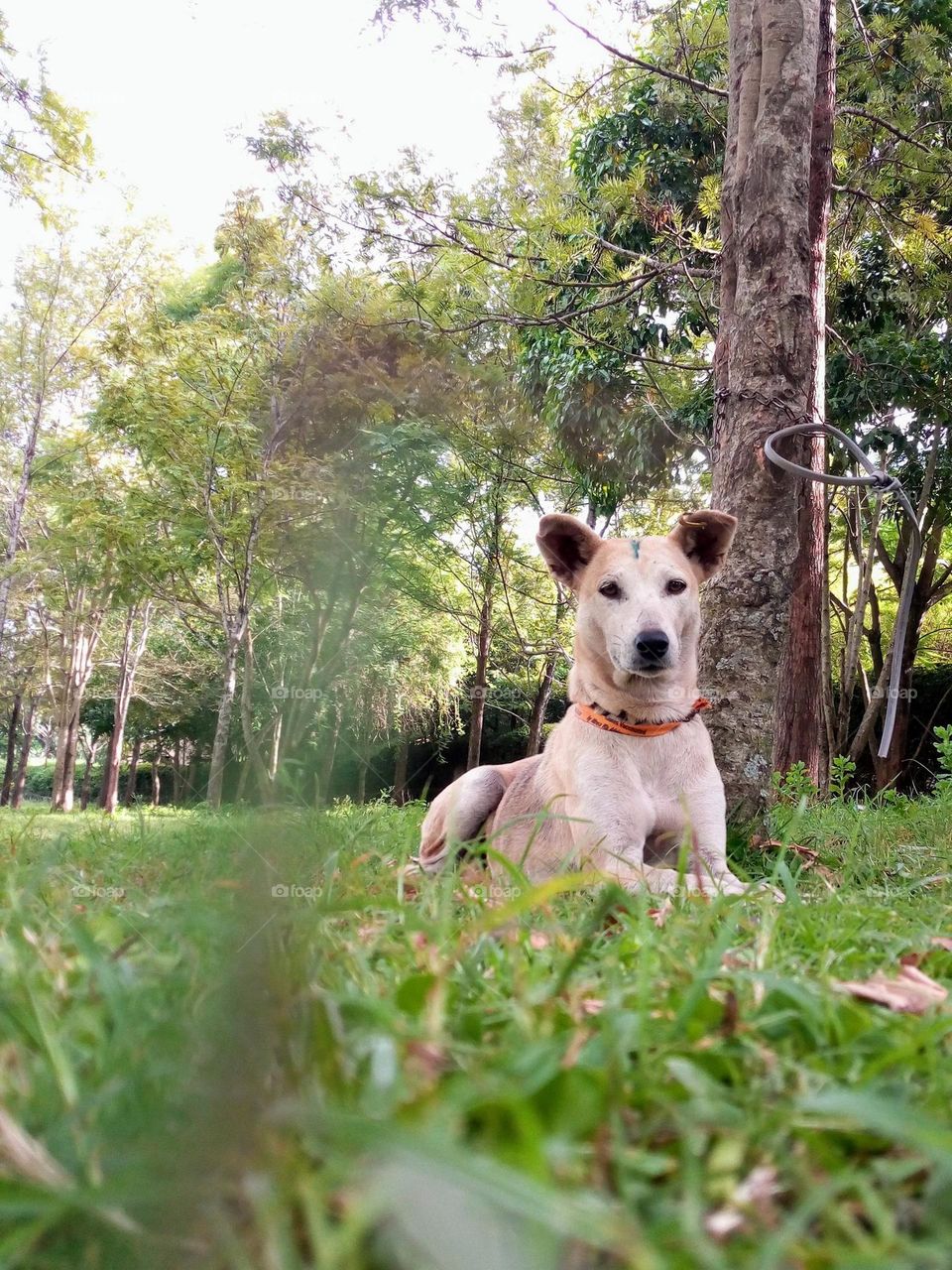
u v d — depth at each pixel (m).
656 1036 1.45
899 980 1.96
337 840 1.75
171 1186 0.80
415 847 4.59
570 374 13.20
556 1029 1.48
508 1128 1.00
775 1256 0.78
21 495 22.11
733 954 2.14
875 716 18.66
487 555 17.22
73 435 18.83
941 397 13.72
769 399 5.70
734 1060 1.38
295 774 0.97
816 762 10.48
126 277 21.94
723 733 5.61
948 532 22.19
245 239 10.77
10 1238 0.84
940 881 3.82
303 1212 0.86
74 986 1.67
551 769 4.86
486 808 5.17
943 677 22.23
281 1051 0.95
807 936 2.34
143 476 15.95
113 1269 0.81
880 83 11.93
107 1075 1.18
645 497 16.02
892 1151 1.18
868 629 23.09
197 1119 0.85
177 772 3.57
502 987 1.75
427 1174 0.70
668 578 4.61
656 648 4.31
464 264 9.20
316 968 1.48
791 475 5.70
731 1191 0.97
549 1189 0.76
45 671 29.75
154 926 1.92
